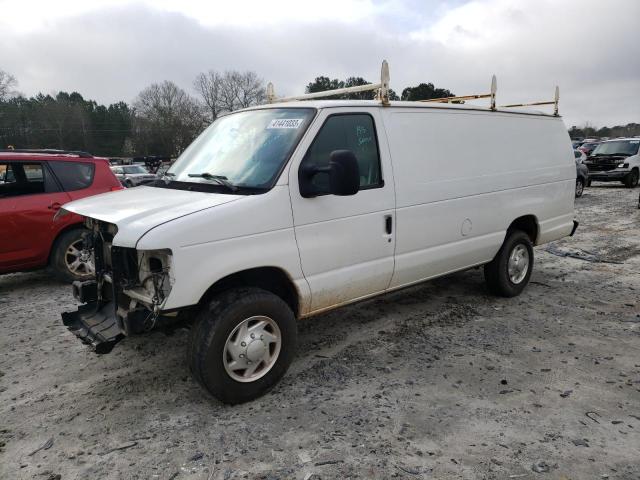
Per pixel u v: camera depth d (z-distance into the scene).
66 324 4.00
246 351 3.52
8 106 68.31
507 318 5.31
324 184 3.87
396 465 2.94
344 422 3.38
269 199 3.54
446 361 4.30
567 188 6.52
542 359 4.32
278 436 3.24
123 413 3.56
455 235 4.98
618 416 3.43
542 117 6.18
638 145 20.77
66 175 6.84
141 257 3.38
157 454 3.08
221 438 3.23
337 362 4.30
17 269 6.50
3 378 4.13
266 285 3.91
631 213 13.02
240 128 4.26
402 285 4.67
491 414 3.46
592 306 5.68
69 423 3.45
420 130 4.63
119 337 3.53
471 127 5.16
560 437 3.20
